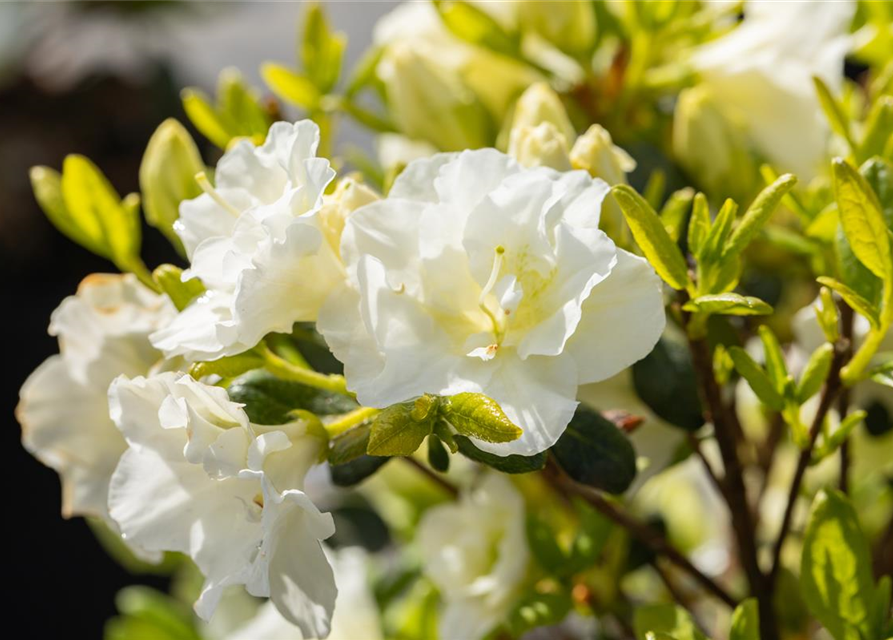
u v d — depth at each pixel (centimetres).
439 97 52
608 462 44
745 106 52
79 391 46
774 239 48
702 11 55
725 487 45
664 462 47
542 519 52
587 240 40
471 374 41
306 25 53
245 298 40
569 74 55
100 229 49
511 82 54
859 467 54
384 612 56
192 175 49
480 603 50
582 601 50
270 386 44
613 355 41
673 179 51
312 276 42
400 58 52
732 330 47
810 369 43
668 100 56
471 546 50
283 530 41
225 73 52
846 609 44
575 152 44
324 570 41
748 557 46
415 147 56
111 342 46
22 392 47
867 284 44
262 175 43
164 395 41
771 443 52
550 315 41
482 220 41
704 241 43
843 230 42
